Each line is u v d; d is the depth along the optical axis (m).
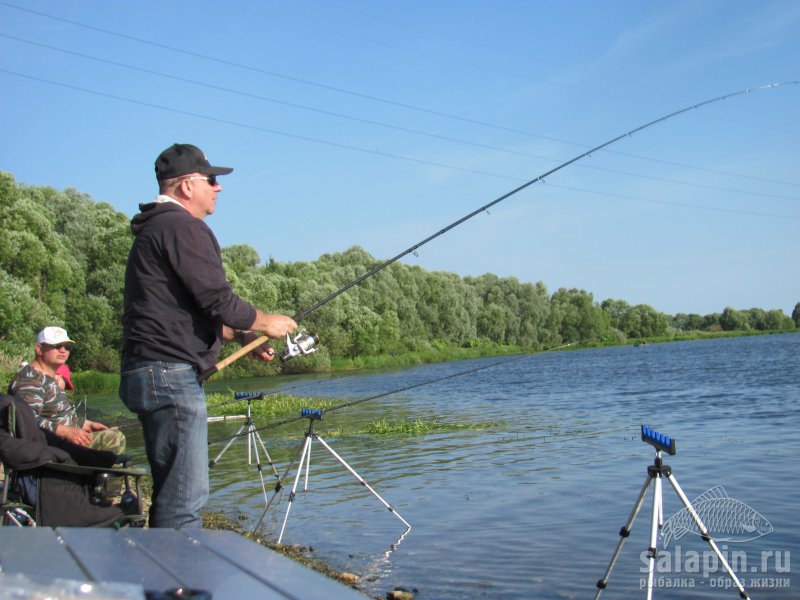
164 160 3.86
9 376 26.56
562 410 20.80
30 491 4.30
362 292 64.56
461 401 25.72
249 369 48.00
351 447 14.71
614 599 5.62
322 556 7.00
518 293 82.19
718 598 5.54
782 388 24.39
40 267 33.50
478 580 6.16
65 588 1.49
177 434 3.56
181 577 1.86
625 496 9.02
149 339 3.56
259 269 61.06
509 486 10.01
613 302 98.81
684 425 15.94
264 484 10.88
